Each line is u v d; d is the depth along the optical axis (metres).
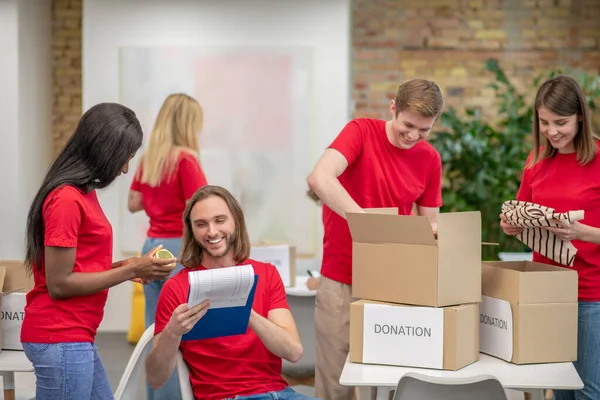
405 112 2.88
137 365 2.66
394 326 2.61
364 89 7.38
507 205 2.86
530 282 2.62
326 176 2.92
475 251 2.64
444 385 2.24
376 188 3.10
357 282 2.72
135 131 2.57
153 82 6.30
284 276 4.40
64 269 2.44
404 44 7.35
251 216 6.35
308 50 6.24
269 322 2.62
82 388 2.51
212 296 2.35
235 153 6.33
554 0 7.29
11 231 6.12
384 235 2.63
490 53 7.33
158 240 4.05
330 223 3.14
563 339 2.66
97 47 6.30
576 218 2.64
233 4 6.25
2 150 6.13
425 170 3.19
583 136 2.79
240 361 2.65
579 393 2.89
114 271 2.50
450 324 2.54
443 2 7.31
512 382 2.43
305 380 4.37
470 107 7.35
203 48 6.28
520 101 6.92
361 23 7.36
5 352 2.98
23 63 6.26
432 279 2.55
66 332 2.48
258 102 6.29
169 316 2.63
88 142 2.50
